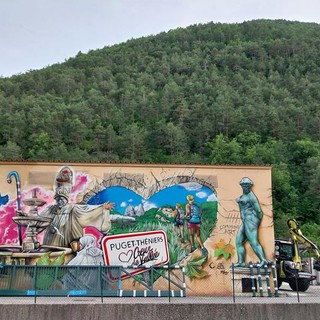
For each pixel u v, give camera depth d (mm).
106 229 15977
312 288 23625
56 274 14805
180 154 97375
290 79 142750
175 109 118000
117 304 10805
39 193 16047
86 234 15883
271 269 15969
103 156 95438
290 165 88312
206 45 193625
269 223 16375
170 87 136500
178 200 16375
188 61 168625
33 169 16203
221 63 168375
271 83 141375
